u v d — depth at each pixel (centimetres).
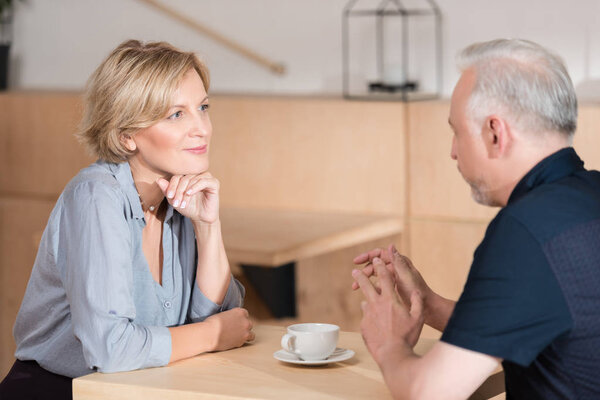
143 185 188
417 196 345
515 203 137
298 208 366
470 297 135
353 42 379
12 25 446
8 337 426
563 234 132
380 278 156
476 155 145
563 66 143
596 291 131
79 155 404
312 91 389
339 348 177
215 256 192
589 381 135
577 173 143
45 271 184
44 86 443
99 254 171
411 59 371
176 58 181
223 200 379
